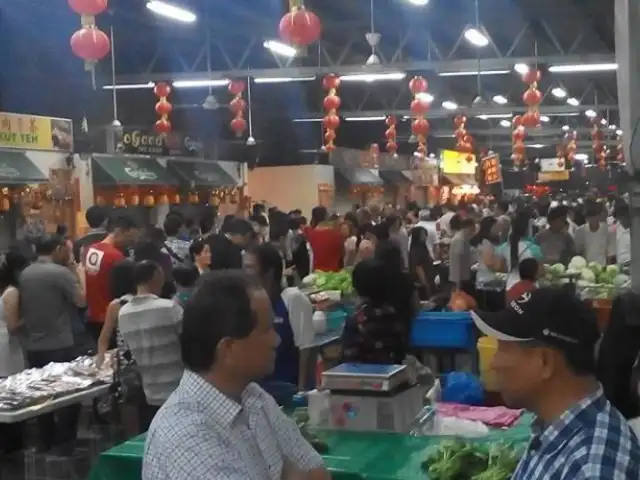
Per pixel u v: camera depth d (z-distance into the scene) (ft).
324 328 19.31
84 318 24.91
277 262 16.05
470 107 84.74
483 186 85.56
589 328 5.67
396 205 88.94
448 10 54.44
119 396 17.78
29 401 16.69
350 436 11.53
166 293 22.06
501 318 5.84
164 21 52.70
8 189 44.68
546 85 86.74
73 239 43.75
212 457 5.75
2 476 19.75
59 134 48.14
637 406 8.53
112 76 57.16
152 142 59.88
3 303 21.25
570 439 5.43
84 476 19.54
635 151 8.52
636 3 8.42
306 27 25.57
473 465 9.98
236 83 56.80
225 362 6.16
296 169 74.90
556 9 53.01
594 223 35.06
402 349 14.40
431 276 34.17
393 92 87.66
